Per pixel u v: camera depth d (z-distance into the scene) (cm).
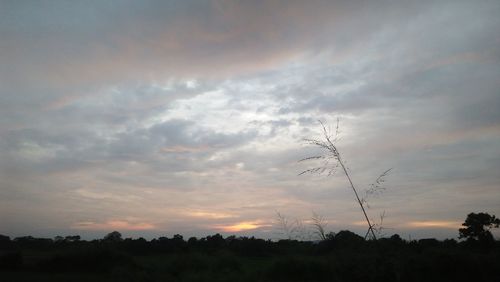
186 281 2745
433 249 2327
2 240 6431
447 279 2122
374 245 2153
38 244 6391
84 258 3634
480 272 2188
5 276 3078
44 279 2880
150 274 2872
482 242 3212
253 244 4778
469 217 4638
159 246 5256
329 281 2269
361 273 2097
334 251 2533
